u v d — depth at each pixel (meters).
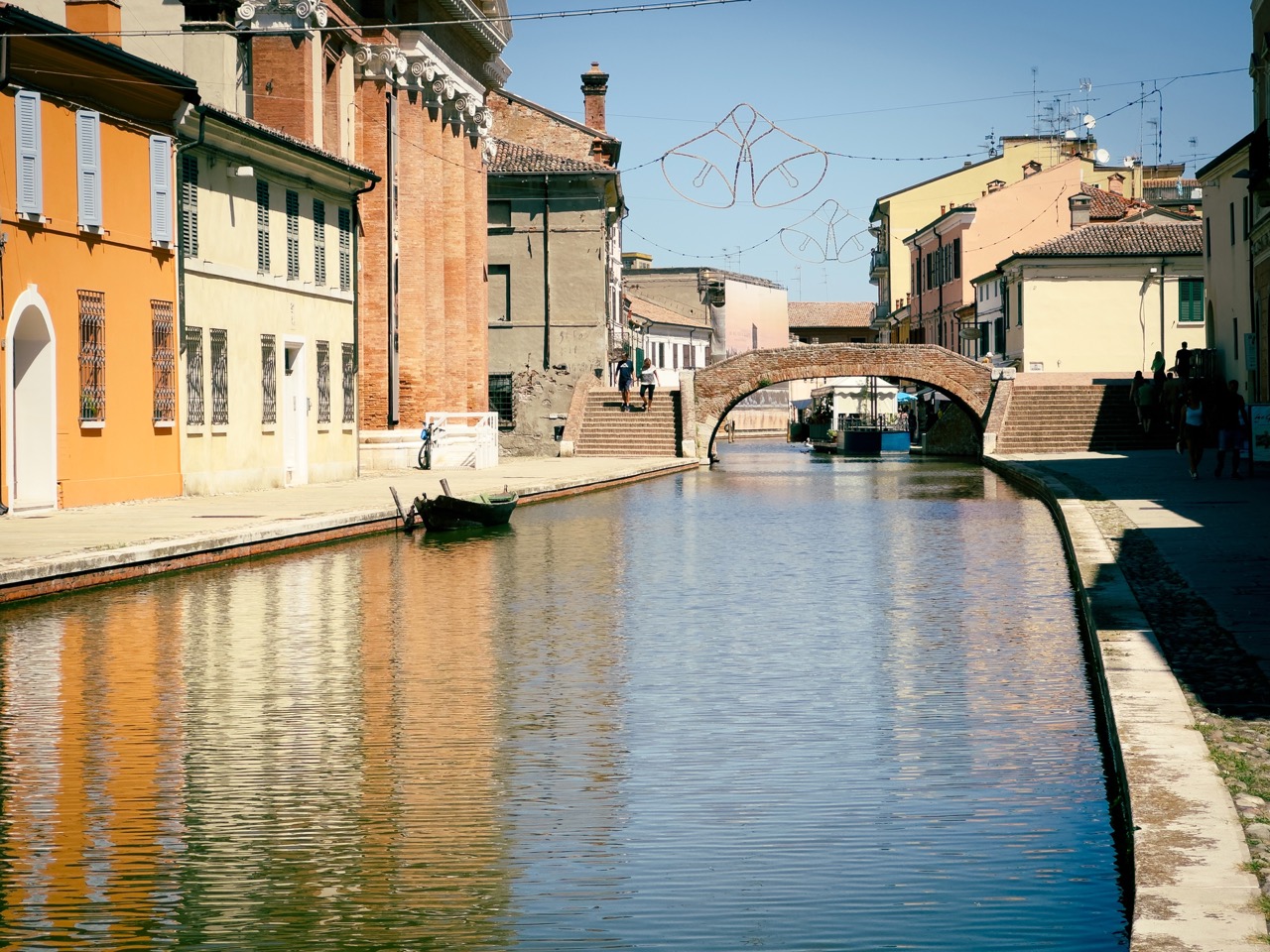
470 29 48.47
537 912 7.47
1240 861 6.55
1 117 24.89
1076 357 66.56
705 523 31.14
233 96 36.16
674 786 9.73
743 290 116.81
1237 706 9.69
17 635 15.88
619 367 62.47
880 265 107.44
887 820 8.88
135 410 29.41
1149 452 52.53
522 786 9.78
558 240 62.00
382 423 43.91
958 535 27.36
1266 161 36.88
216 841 8.64
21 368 26.41
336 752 10.73
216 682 13.30
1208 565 17.08
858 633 15.92
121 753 10.73
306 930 7.25
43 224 26.14
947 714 11.76
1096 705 12.01
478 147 51.69
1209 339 49.47
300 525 25.09
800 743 10.87
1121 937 6.98
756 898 7.61
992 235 81.12
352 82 42.81
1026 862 8.07
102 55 27.20
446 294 49.06
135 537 21.98
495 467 49.31
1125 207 77.19
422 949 7.01
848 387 82.75
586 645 15.30
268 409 35.50
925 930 7.13
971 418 63.69
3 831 8.84
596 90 74.81
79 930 7.27
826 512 33.94
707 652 14.83
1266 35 37.53
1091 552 18.62
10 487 25.83
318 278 38.59
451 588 19.98
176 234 30.75
